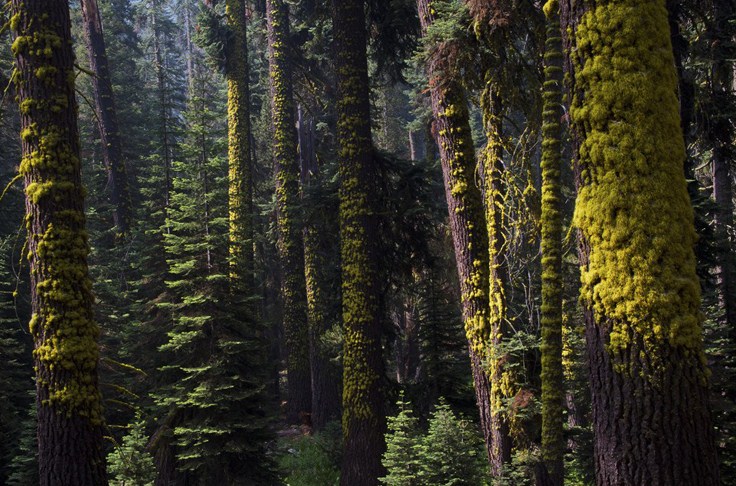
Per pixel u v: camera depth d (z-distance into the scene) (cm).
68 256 652
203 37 2091
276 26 2120
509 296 982
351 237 1288
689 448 364
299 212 1620
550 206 654
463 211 1035
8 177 1903
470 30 902
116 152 2175
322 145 2531
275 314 2912
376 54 1521
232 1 2128
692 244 392
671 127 396
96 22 2159
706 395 374
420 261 1512
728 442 831
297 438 1880
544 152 670
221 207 1322
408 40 1455
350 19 1329
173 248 1291
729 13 985
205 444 1181
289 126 2119
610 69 397
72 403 629
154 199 2092
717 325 973
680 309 375
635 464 371
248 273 1357
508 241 923
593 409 403
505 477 893
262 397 1289
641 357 374
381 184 1412
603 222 393
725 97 1001
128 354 1431
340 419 1855
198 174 1340
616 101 394
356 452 1220
